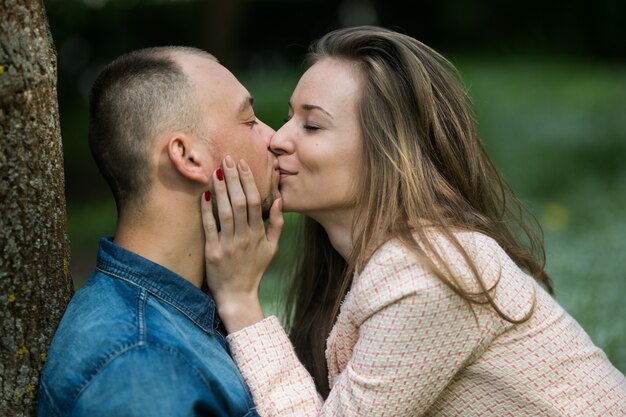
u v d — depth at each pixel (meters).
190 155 2.32
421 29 18.69
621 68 16.91
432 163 2.57
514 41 18.16
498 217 2.80
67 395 2.05
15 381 2.17
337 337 2.49
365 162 2.51
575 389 2.35
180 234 2.38
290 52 17.70
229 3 13.39
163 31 14.02
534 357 2.34
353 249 2.50
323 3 17.89
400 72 2.54
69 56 12.54
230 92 2.40
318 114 2.51
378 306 2.26
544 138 11.44
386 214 2.43
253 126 2.51
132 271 2.27
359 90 2.51
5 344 2.15
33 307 2.19
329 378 2.59
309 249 3.00
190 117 2.32
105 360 2.05
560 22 18.12
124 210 2.36
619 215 7.98
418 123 2.54
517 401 2.33
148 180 2.31
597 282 5.38
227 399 2.19
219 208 2.39
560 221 7.72
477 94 13.00
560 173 9.96
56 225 2.24
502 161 10.32
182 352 2.12
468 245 2.36
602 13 17.81
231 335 2.42
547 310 2.44
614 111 12.98
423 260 2.25
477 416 2.38
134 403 2.01
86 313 2.16
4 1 2.04
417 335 2.23
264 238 2.50
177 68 2.33
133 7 13.38
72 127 12.27
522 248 2.89
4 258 2.12
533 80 14.61
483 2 18.34
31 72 2.11
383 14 18.64
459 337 2.27
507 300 2.34
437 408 2.42
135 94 2.29
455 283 2.21
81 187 10.66
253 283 2.49
